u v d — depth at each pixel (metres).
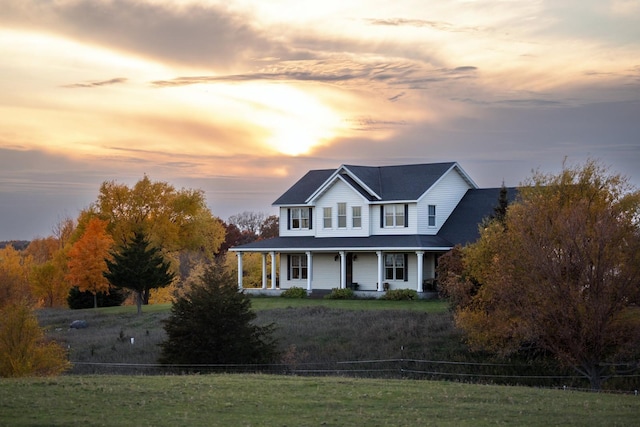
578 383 35.34
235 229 128.75
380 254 59.28
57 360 36.84
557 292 31.61
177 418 18.39
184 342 36.50
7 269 87.94
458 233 60.28
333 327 45.91
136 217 87.00
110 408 19.41
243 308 37.31
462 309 39.94
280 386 24.11
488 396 23.14
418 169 63.66
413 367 38.75
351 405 20.89
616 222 32.44
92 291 72.31
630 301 31.98
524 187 41.66
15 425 17.06
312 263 64.88
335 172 64.06
